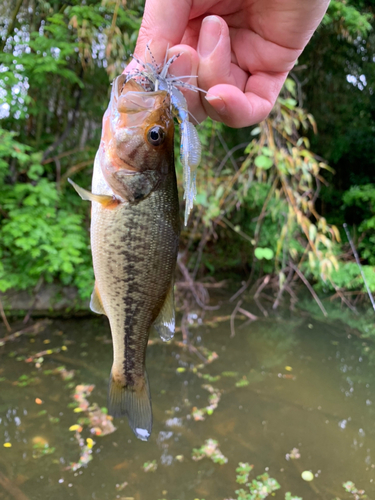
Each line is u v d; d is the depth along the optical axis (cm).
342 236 156
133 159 25
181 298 125
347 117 169
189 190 24
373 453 62
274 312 122
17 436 62
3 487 53
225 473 57
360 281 127
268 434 66
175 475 56
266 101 33
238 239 156
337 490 55
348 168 176
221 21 28
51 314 105
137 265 26
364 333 108
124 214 26
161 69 28
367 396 78
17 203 102
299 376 85
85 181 125
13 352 88
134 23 91
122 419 68
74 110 120
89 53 93
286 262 136
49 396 73
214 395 76
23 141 118
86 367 83
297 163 93
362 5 138
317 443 64
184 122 25
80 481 55
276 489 54
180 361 89
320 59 154
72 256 100
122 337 27
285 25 30
